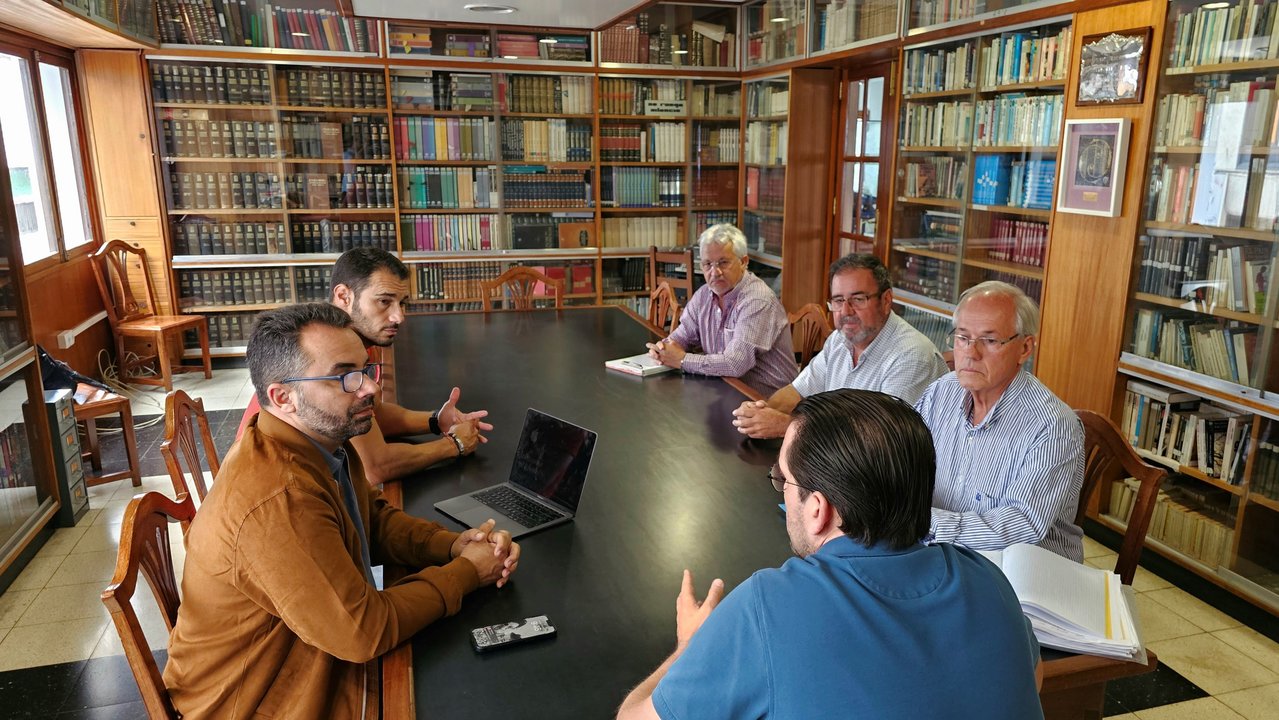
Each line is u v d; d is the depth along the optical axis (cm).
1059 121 365
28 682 253
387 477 211
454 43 606
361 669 145
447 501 198
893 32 480
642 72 640
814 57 554
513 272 472
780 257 625
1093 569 159
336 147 606
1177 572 319
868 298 261
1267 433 285
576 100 641
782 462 109
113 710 241
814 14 558
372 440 207
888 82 528
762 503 199
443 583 150
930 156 462
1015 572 156
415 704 127
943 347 454
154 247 583
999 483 200
